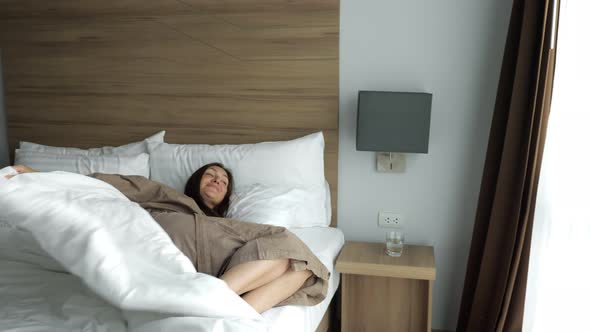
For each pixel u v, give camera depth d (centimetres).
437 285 312
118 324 170
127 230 180
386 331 288
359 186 313
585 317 225
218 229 221
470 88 291
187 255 215
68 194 188
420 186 305
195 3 317
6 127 364
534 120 250
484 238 280
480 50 288
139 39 329
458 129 296
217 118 326
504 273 260
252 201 278
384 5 295
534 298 253
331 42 304
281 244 207
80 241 171
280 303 209
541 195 249
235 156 303
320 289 219
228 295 169
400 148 280
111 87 339
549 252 241
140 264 171
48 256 217
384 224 312
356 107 307
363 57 302
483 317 273
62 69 345
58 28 341
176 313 162
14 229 213
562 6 240
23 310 186
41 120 355
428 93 279
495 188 274
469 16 286
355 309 290
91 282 166
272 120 318
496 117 271
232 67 318
